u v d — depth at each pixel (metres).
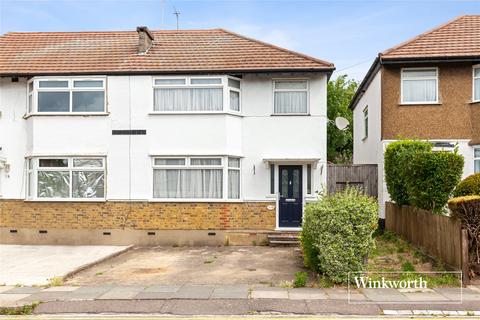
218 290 10.16
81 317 8.50
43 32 21.39
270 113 17.77
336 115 38.06
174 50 19.11
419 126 18.17
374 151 20.16
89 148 17.66
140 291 10.12
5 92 18.36
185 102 17.69
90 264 13.38
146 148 17.56
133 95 17.70
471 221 10.80
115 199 17.55
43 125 17.67
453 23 19.89
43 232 17.66
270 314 8.53
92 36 20.98
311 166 17.64
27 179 18.08
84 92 17.88
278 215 17.56
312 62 17.66
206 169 17.52
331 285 10.52
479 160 17.72
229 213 17.31
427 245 13.21
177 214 17.39
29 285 10.88
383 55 18.06
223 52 18.70
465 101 18.00
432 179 13.09
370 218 10.70
